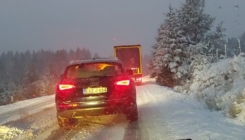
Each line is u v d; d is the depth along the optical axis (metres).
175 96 16.45
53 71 47.12
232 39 18.86
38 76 46.06
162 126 8.26
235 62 13.51
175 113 10.16
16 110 15.39
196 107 11.47
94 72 8.74
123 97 8.46
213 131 6.91
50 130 8.94
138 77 36.28
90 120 10.00
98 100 8.34
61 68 51.94
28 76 45.44
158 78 37.06
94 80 8.43
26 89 30.59
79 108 8.34
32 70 46.56
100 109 8.34
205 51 32.06
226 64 15.25
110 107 8.37
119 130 8.23
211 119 8.57
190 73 19.86
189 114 9.59
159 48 35.41
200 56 18.69
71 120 9.22
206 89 14.63
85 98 8.36
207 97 13.07
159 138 6.98
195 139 6.45
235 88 11.60
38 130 9.03
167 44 34.03
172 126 8.09
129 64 36.25
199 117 8.91
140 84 36.78
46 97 24.80
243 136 6.56
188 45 34.69
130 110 8.62
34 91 30.56
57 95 8.59
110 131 8.20
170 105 12.47
